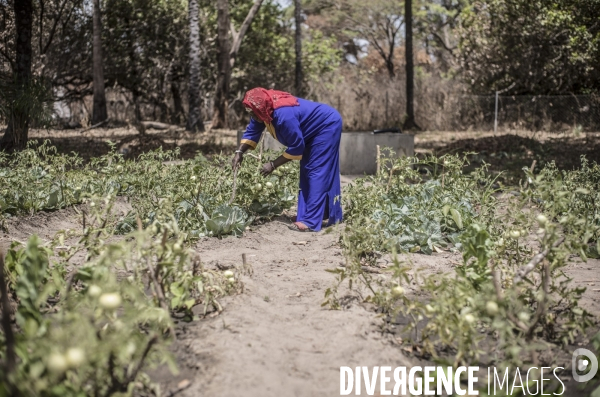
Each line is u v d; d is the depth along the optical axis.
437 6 45.28
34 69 26.95
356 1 46.75
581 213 6.28
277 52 34.19
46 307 4.00
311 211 6.69
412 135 11.82
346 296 4.41
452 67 38.66
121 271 4.79
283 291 4.55
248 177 6.99
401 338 3.81
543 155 16.28
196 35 24.61
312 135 6.64
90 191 7.31
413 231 5.81
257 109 6.45
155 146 15.88
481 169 7.78
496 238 5.50
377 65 52.84
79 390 2.54
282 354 3.42
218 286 4.14
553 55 24.84
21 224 6.43
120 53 30.19
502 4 25.23
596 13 24.11
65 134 22.03
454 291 3.42
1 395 2.30
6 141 13.33
